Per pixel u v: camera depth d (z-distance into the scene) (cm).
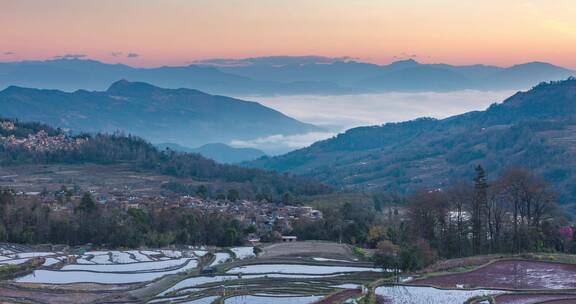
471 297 9775
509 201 15888
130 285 13138
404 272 12394
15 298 11969
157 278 13750
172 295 11919
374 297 9906
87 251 18262
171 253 17712
